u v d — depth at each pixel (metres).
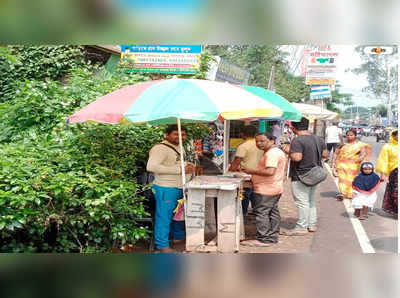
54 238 4.79
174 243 5.80
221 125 11.48
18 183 4.13
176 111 4.45
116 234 4.65
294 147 6.26
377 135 32.88
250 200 7.26
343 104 39.28
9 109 6.61
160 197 5.28
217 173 10.15
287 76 33.72
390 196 7.43
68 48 9.42
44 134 6.03
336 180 12.53
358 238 6.16
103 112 4.70
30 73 9.33
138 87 5.22
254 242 5.82
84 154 5.47
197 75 8.99
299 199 6.43
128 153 5.93
